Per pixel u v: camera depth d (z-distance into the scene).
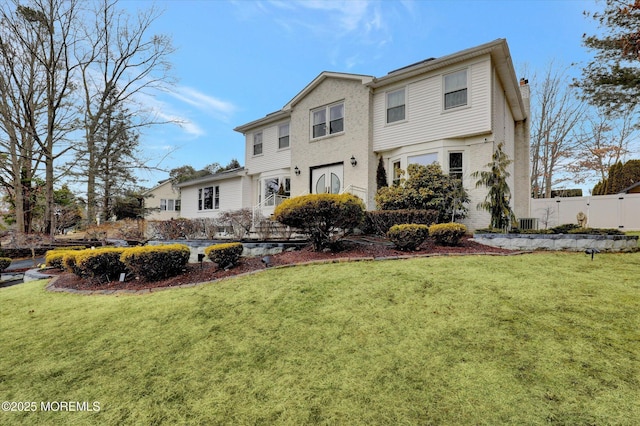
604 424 1.77
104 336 3.42
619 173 18.62
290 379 2.39
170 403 2.25
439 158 9.83
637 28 8.81
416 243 6.22
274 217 6.65
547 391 2.04
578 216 7.94
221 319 3.58
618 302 3.32
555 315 3.08
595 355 2.39
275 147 15.20
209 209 18.62
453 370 2.32
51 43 14.86
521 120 13.27
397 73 10.48
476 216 9.25
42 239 13.81
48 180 15.41
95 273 5.76
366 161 11.21
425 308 3.40
